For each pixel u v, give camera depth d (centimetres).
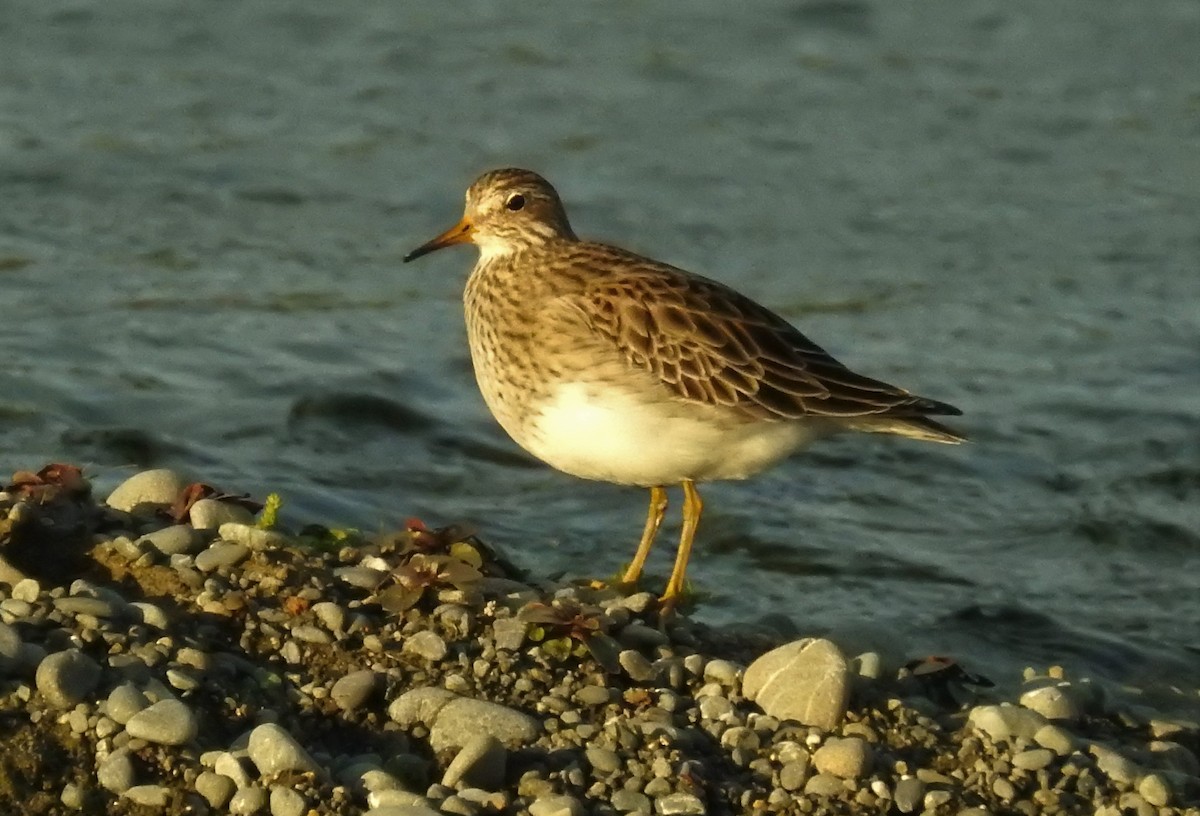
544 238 1241
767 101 2333
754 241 1994
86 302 1769
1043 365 1742
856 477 1521
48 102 2228
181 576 1088
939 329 1819
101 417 1541
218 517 1173
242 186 2061
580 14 2559
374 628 1066
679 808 953
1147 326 1828
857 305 1864
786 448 1191
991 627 1277
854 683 1060
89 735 952
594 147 2205
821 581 1338
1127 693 1191
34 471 1368
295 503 1396
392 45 2448
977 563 1387
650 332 1163
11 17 2458
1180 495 1513
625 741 996
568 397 1176
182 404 1575
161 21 2473
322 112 2262
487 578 1145
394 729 998
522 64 2412
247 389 1612
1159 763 1063
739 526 1408
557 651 1061
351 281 1867
